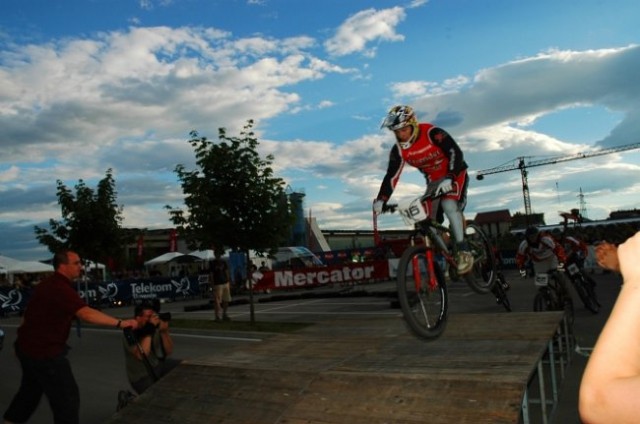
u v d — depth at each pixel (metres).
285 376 4.46
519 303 13.93
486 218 69.31
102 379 7.95
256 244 13.31
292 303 18.84
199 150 13.45
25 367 4.45
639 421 0.87
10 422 4.79
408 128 5.04
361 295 18.95
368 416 3.67
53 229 19.14
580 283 10.77
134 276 32.25
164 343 5.56
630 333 0.96
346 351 5.27
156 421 4.49
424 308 4.94
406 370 4.16
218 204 13.08
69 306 4.47
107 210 19.19
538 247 8.78
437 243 5.05
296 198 13.97
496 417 3.23
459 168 4.87
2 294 21.31
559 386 6.02
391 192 5.28
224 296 13.72
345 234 54.72
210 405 4.40
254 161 13.39
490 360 4.24
